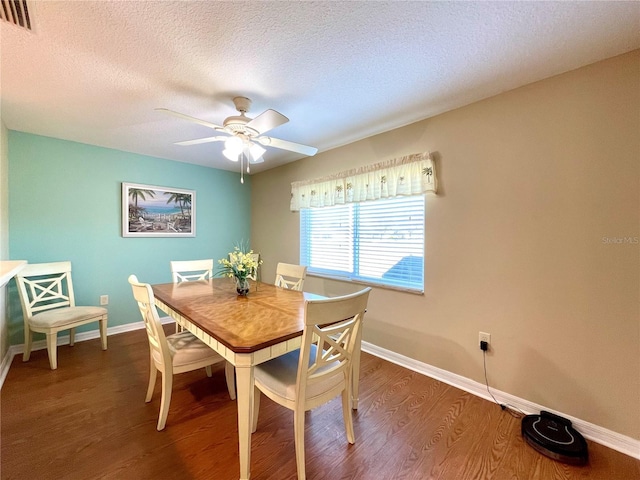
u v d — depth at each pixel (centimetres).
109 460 148
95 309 280
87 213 315
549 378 180
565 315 174
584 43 146
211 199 418
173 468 143
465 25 133
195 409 192
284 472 142
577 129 167
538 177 182
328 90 194
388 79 181
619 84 154
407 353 255
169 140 301
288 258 394
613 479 139
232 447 158
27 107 221
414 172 242
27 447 155
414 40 144
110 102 212
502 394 199
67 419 179
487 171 204
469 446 160
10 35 138
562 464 147
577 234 168
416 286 254
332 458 151
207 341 150
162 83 185
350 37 142
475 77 178
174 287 253
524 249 188
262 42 145
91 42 145
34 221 284
